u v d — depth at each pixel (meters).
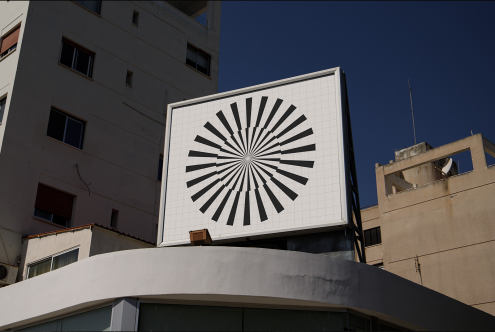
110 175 27.03
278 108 18.92
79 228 19.58
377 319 14.56
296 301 13.66
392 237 32.25
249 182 18.20
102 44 29.28
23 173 23.56
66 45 27.75
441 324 15.62
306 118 18.41
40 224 23.33
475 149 30.44
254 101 19.34
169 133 19.88
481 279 27.95
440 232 30.36
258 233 17.28
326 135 17.92
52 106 25.88
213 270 13.61
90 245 18.77
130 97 29.61
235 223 17.77
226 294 13.37
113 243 19.52
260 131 18.84
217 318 13.60
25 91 25.00
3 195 22.53
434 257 30.06
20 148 23.86
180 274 13.55
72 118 26.69
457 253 29.28
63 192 24.92
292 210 17.33
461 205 30.11
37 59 26.05
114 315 13.35
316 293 13.70
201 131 19.58
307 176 17.61
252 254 13.84
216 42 36.16
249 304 13.88
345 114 18.31
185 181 18.97
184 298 13.59
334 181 17.23
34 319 15.01
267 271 13.71
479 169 30.03
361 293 14.13
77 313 14.31
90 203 25.64
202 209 18.34
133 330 13.16
